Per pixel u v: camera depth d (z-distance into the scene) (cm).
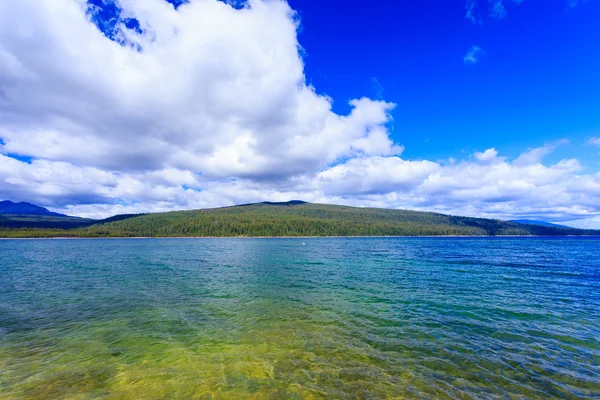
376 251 7244
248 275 3375
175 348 1280
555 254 5991
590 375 1049
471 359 1172
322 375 1045
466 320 1658
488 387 973
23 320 1680
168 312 1834
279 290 2492
